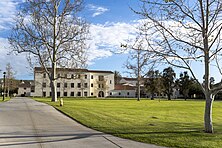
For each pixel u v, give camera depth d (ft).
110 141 34.40
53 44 132.77
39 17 129.18
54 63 133.28
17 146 30.53
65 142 33.24
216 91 42.88
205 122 43.70
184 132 42.50
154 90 272.72
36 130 41.86
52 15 131.13
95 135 38.50
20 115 62.18
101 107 103.60
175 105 142.92
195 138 37.40
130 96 419.95
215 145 33.27
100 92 416.26
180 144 33.19
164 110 102.78
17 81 385.91
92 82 410.11
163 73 306.96
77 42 134.10
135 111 90.38
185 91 315.17
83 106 102.17
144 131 42.50
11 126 45.44
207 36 42.11
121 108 104.06
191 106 133.59
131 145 32.22
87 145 31.76
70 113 68.28
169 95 308.60
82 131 41.86
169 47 42.63
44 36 130.82
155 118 68.18
